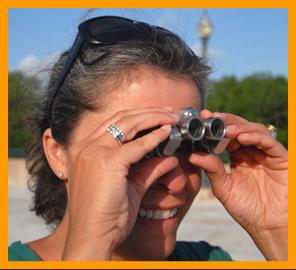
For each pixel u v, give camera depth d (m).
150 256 0.70
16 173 6.24
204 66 0.76
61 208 0.81
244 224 0.81
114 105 0.68
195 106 0.71
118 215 0.60
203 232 3.19
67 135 0.71
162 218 0.70
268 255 0.81
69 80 0.71
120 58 0.69
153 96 0.68
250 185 0.82
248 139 0.77
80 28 0.72
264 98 8.71
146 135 0.62
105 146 0.62
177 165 0.67
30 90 0.91
